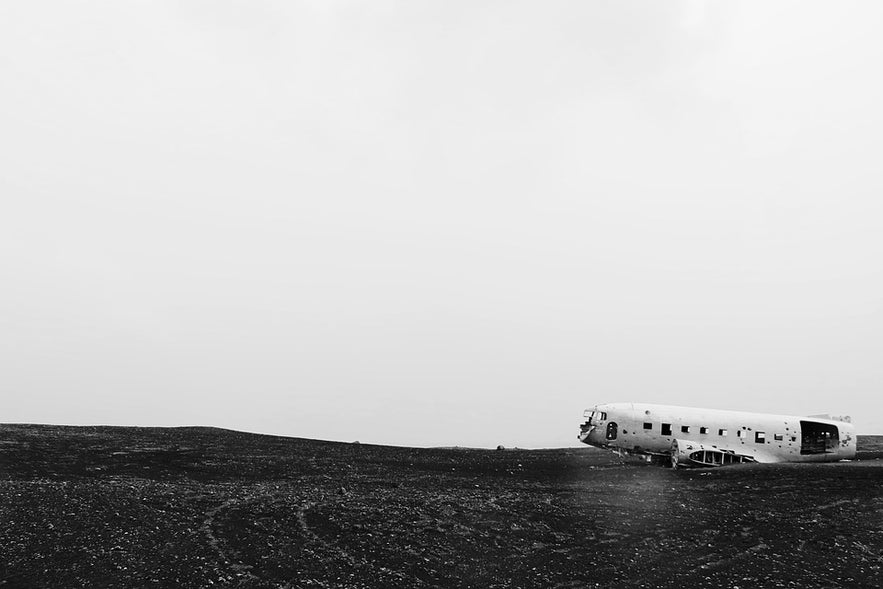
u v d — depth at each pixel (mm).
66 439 35344
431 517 18750
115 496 20078
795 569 15297
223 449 35219
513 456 38906
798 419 37625
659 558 15875
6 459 27359
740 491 24453
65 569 13648
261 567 14203
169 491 21438
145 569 13797
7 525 16328
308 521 17828
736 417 37469
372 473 28906
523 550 16188
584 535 17562
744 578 14672
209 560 14477
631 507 20953
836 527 18766
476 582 14008
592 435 37625
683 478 29062
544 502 21484
